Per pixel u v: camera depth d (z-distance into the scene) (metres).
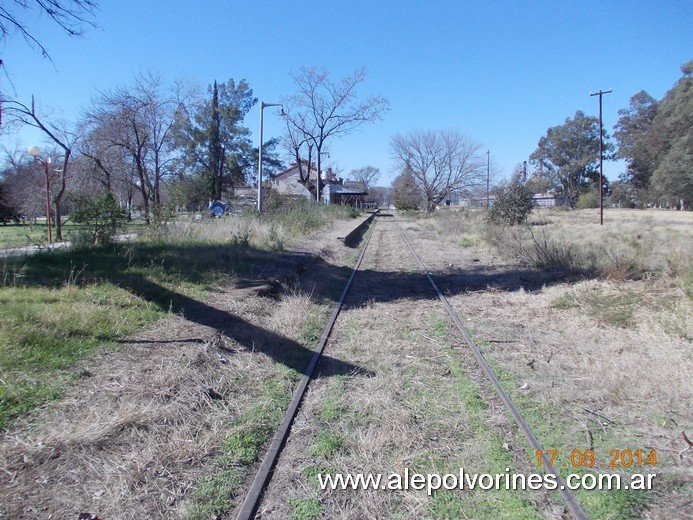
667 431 4.52
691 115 35.88
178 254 12.50
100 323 6.62
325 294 10.98
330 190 76.44
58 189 30.09
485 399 5.27
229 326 7.48
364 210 83.06
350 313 9.33
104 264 10.64
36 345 5.54
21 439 3.94
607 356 6.44
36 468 3.65
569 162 94.31
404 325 8.40
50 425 4.18
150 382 5.12
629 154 76.62
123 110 31.92
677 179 38.16
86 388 4.88
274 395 5.31
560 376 5.89
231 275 11.27
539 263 13.95
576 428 4.60
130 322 6.95
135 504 3.38
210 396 5.14
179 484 3.65
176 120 36.81
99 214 13.65
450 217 41.25
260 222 20.38
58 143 24.89
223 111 55.03
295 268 13.33
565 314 8.75
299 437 4.47
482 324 8.42
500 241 18.92
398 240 27.19
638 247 15.94
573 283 11.09
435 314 9.21
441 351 6.94
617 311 8.20
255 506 3.46
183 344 6.35
